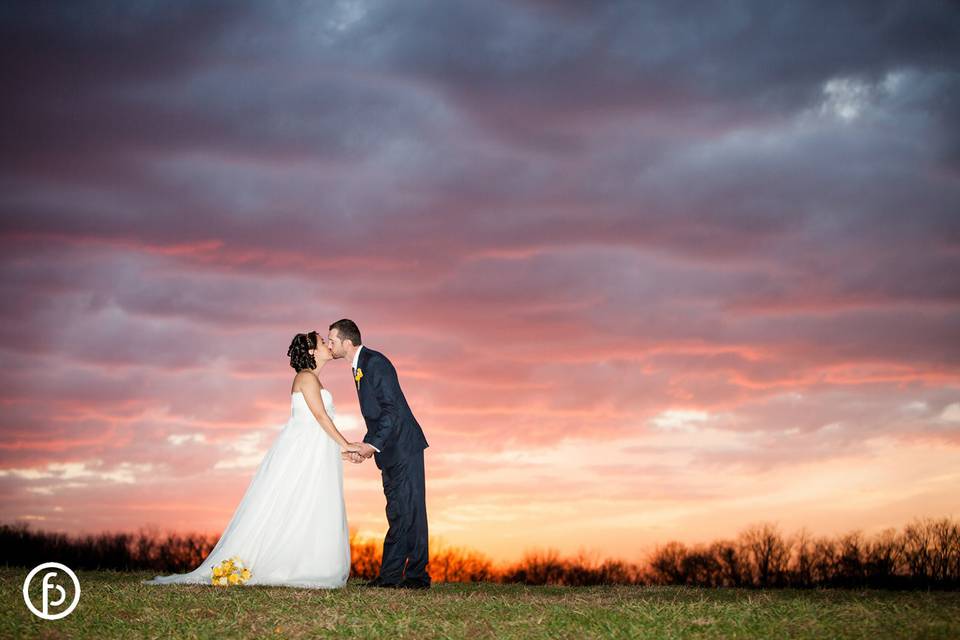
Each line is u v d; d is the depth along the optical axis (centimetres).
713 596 824
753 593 878
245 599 701
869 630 542
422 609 647
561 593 887
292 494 880
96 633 578
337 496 896
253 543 862
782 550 3131
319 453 894
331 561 870
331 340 869
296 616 619
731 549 3303
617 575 3619
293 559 861
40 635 569
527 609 647
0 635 568
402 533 845
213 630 581
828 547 2855
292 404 909
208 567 859
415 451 852
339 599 704
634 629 555
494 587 968
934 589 920
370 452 840
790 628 553
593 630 562
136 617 627
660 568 3531
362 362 858
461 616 621
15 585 748
